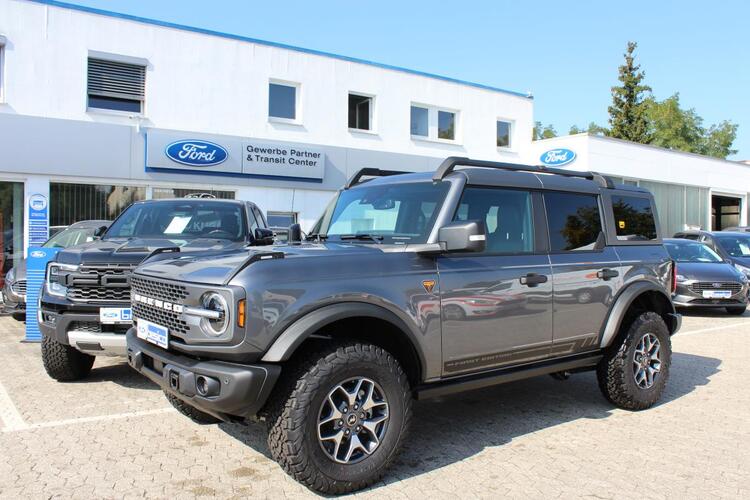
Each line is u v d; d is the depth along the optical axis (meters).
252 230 6.62
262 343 3.11
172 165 14.02
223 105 14.96
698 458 3.97
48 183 12.83
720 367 6.86
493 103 20.64
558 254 4.53
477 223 3.51
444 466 3.79
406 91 18.34
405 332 3.55
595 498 3.34
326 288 3.31
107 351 5.07
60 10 12.87
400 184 4.39
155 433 4.36
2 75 12.38
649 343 5.09
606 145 22.47
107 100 13.69
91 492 3.36
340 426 3.30
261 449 4.05
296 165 15.91
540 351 4.35
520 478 3.61
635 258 5.11
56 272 5.33
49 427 4.47
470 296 3.88
